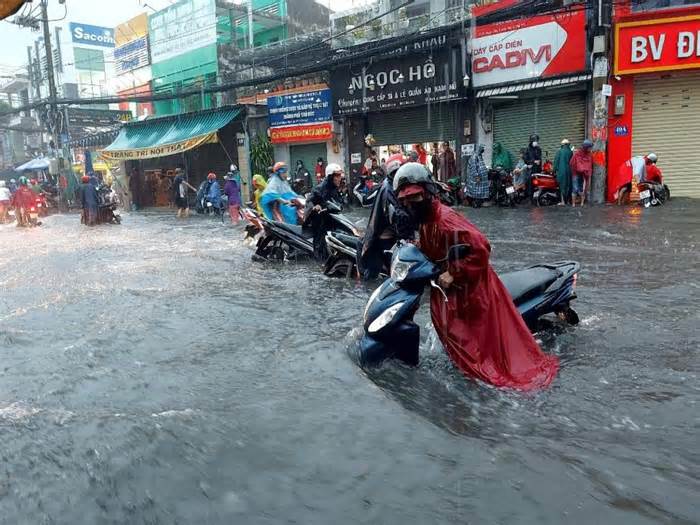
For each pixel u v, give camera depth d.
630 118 14.13
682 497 2.10
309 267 7.68
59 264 8.91
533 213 12.95
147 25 26.78
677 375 3.29
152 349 4.15
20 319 5.29
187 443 2.63
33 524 2.08
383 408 2.94
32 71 34.91
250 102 22.38
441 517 2.02
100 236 13.48
